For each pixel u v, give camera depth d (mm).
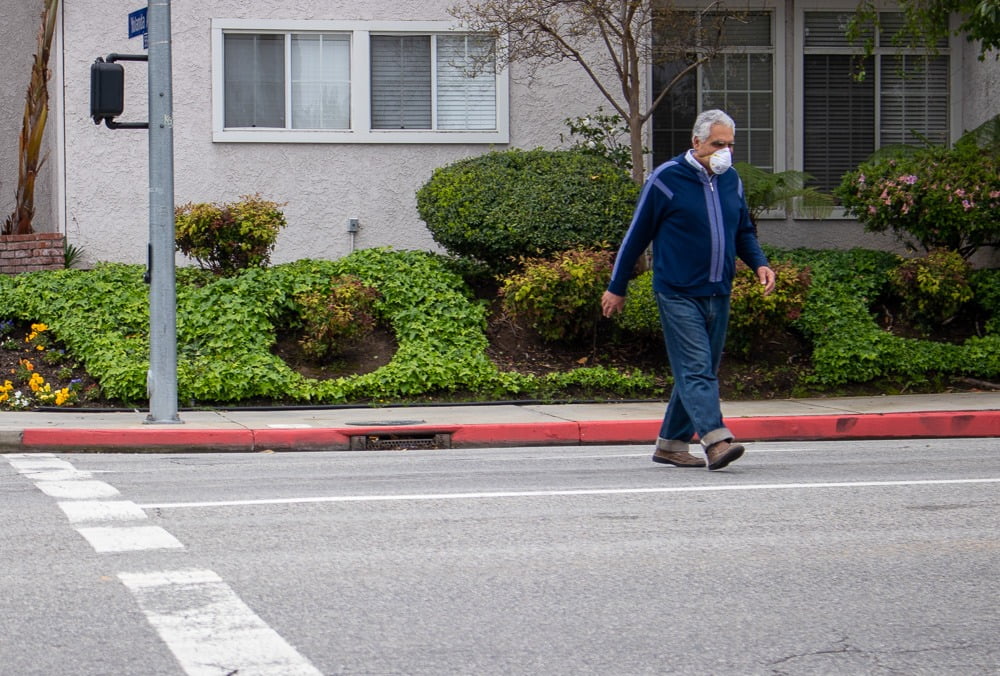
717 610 5055
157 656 4398
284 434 10711
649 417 11773
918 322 15531
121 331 13992
